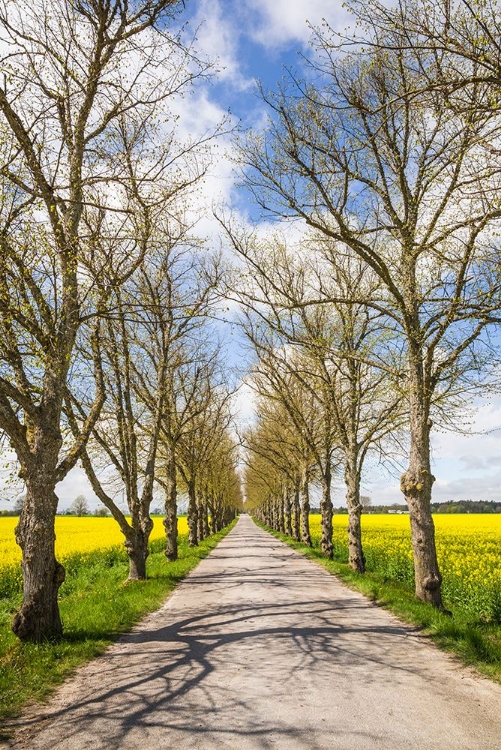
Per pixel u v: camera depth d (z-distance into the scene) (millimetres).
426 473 10523
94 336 10641
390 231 11055
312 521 62969
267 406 32156
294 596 12023
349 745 4371
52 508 8219
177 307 8820
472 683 5965
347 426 17594
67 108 8953
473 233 8148
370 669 6508
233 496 81250
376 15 7145
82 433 9336
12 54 7727
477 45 5680
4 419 7840
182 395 23172
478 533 37781
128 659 7156
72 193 8961
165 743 4477
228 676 6281
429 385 10523
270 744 4402
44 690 5906
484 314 9242
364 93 10266
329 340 14898
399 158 10492
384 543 29047
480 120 6309
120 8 8719
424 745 4367
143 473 17016
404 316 10578
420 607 9602
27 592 7910
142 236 9414
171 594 12797
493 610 10320
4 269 7852
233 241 12766
